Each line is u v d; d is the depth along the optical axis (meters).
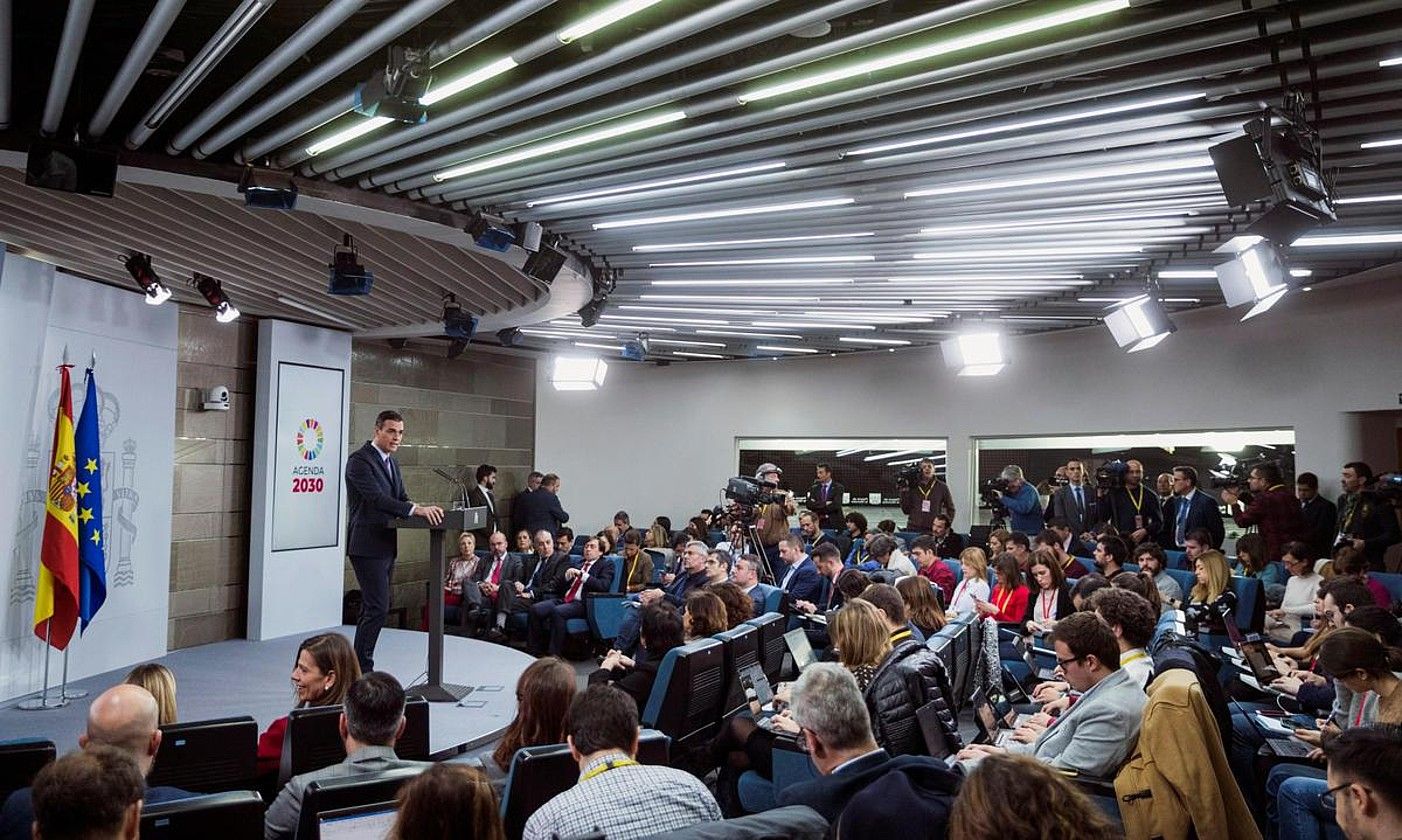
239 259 6.64
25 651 6.48
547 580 9.87
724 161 4.78
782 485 12.99
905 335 10.51
